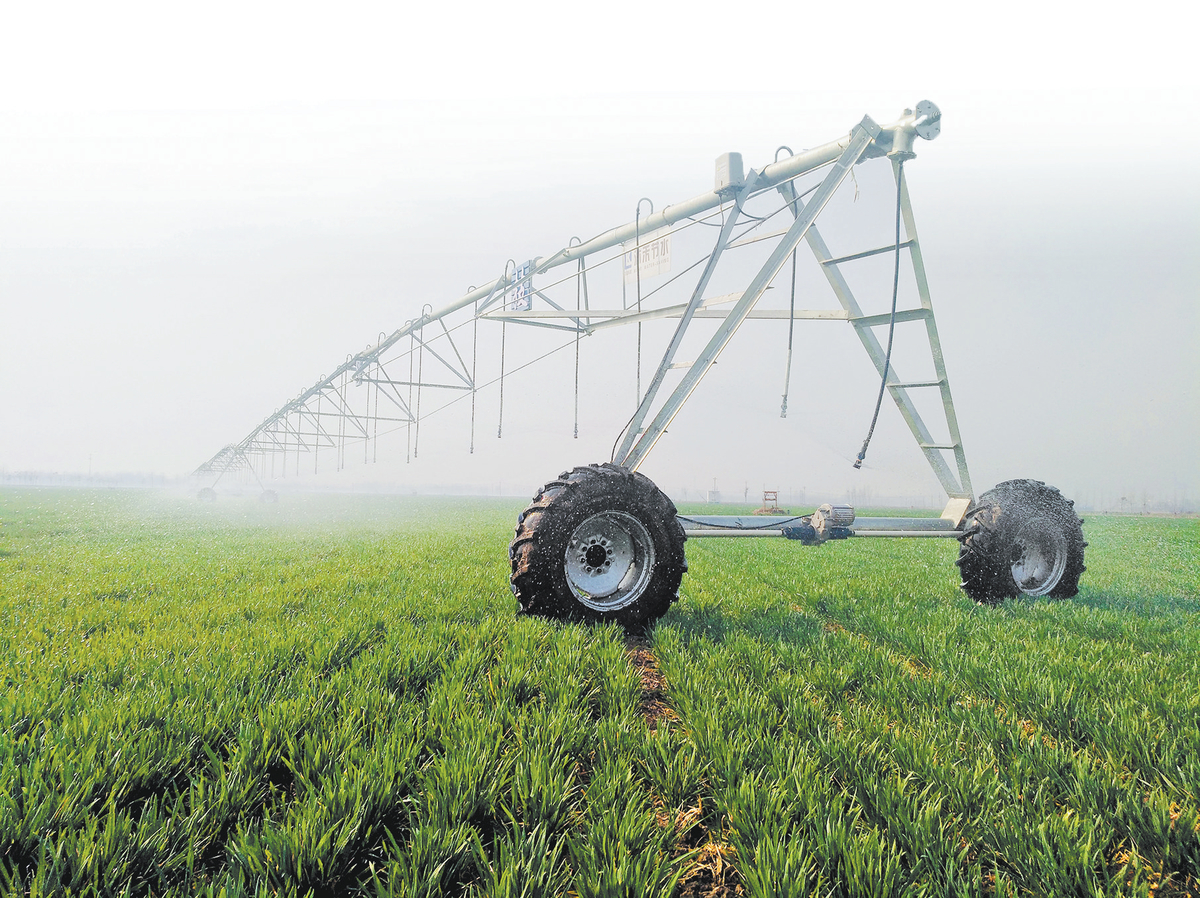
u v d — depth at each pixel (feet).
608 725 7.92
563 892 4.88
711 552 37.99
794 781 6.31
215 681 9.36
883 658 11.38
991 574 17.54
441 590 20.89
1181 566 34.12
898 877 4.85
